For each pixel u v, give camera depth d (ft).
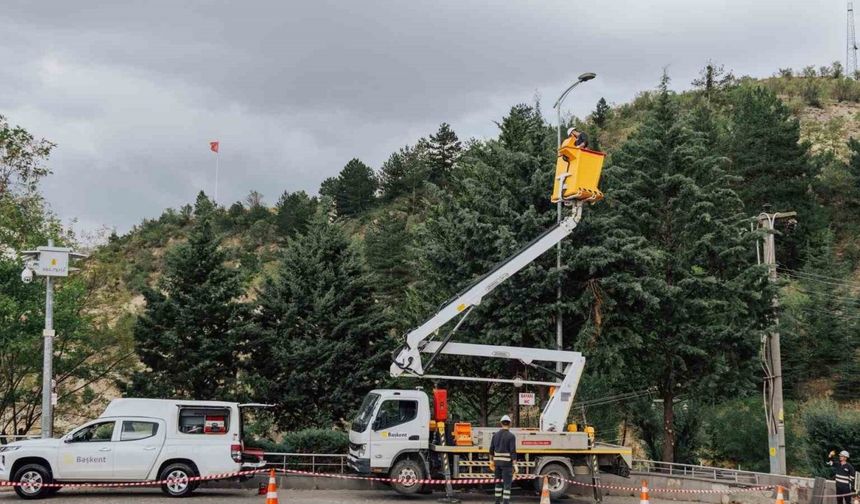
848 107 296.30
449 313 60.18
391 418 59.52
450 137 317.83
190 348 77.00
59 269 66.28
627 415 101.55
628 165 87.20
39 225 92.53
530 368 76.79
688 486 66.85
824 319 129.49
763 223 84.43
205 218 81.87
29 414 89.10
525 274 71.51
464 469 59.16
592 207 82.02
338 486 65.05
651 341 79.71
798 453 96.53
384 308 87.30
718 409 103.81
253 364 81.76
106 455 53.93
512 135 82.07
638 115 306.76
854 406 120.98
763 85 321.32
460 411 94.07
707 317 81.51
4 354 82.89
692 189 81.20
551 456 60.85
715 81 324.60
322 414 78.89
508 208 74.84
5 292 82.28
